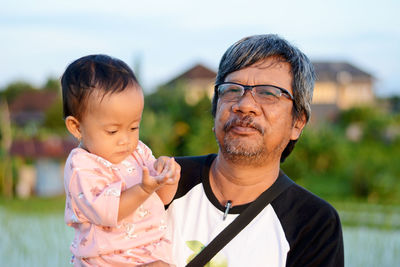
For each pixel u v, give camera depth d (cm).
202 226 208
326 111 3812
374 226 895
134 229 186
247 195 209
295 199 209
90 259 184
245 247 197
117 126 178
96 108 174
